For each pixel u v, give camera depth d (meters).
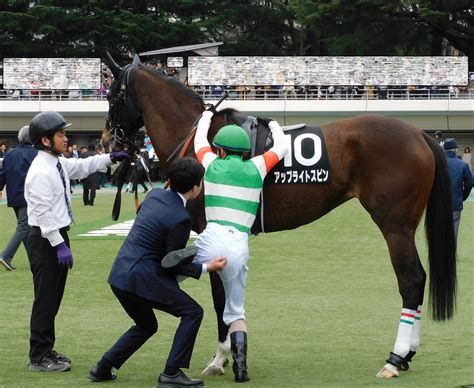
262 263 11.84
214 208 5.95
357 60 39.28
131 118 7.21
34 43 46.47
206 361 6.49
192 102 6.91
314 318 8.00
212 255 5.81
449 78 39.03
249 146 6.09
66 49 46.22
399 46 46.47
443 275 6.26
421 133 6.34
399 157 6.13
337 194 6.32
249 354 6.62
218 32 49.72
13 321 7.88
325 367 6.18
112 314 8.21
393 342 6.99
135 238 5.60
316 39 51.28
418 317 6.18
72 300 8.96
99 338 7.20
